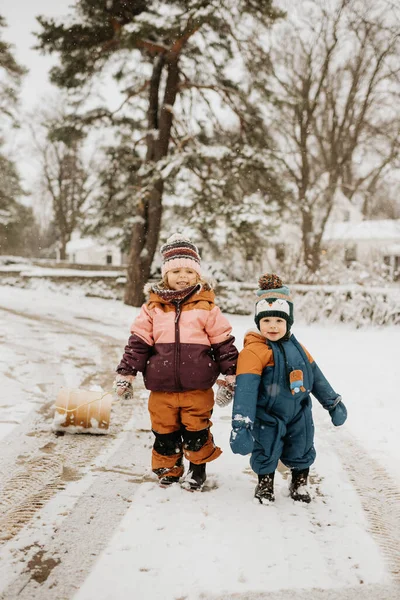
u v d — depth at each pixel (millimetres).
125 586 1982
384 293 13031
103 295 19859
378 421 4516
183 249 3158
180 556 2209
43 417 4457
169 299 3035
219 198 15039
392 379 6285
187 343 2924
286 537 2408
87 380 6027
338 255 24953
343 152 27000
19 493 2879
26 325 10430
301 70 24547
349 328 12828
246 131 16797
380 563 2207
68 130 16250
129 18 14453
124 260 48938
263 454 2764
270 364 2783
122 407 5047
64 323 11305
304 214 20594
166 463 3031
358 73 24828
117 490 2953
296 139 24562
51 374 6184
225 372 2951
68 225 42812
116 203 17875
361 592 1989
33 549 2256
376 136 24500
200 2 12672
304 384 2781
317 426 4469
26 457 3473
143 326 3047
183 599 1909
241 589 1979
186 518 2582
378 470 3371
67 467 3320
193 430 2941
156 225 16859
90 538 2363
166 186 17406
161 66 16375
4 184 32812
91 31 14148
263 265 20156
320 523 2582
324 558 2234
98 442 3871
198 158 14594
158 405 2986
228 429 4281
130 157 17141
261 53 15055
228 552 2248
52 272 20453
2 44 19891
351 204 39281
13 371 6164
